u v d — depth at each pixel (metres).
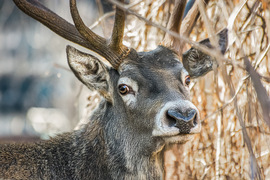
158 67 13.19
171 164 16.05
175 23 13.92
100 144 13.71
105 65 13.69
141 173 13.39
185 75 13.27
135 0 17.67
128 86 13.10
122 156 13.45
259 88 11.35
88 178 13.60
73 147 13.98
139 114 12.94
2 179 12.98
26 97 44.81
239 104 15.33
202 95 16.02
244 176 15.54
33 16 13.44
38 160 13.66
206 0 15.35
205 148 15.95
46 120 36.06
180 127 11.98
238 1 15.12
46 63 38.94
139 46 17.08
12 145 13.90
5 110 46.91
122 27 13.12
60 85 36.47
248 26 15.01
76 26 13.18
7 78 48.31
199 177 15.97
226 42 13.48
